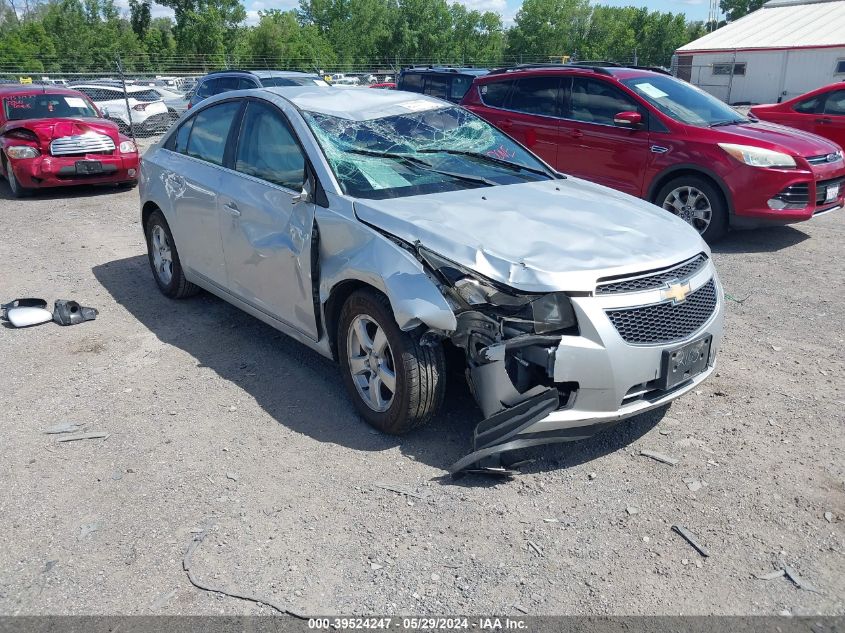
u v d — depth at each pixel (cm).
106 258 735
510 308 331
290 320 438
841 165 779
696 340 357
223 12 5906
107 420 405
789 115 1154
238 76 1507
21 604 270
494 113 934
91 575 285
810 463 361
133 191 1128
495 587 279
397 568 289
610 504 330
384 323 357
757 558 295
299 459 364
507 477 350
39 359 489
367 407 390
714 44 3381
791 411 413
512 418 332
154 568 288
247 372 465
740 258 723
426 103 504
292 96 472
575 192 443
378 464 359
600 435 391
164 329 541
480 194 416
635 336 339
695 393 437
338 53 7981
